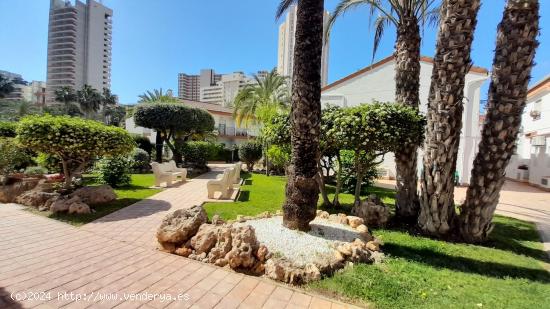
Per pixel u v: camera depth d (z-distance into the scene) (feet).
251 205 24.80
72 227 17.40
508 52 16.94
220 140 107.24
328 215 19.42
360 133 18.65
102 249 14.07
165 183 39.27
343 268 12.66
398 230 19.65
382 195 33.99
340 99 58.49
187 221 14.55
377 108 19.20
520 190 49.11
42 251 13.58
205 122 61.21
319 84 14.99
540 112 56.39
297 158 15.14
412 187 21.74
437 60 18.30
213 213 21.68
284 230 15.25
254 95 69.92
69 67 224.74
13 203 23.35
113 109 193.06
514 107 16.96
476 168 18.19
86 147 22.74
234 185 37.11
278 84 70.85
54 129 21.34
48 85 227.40
